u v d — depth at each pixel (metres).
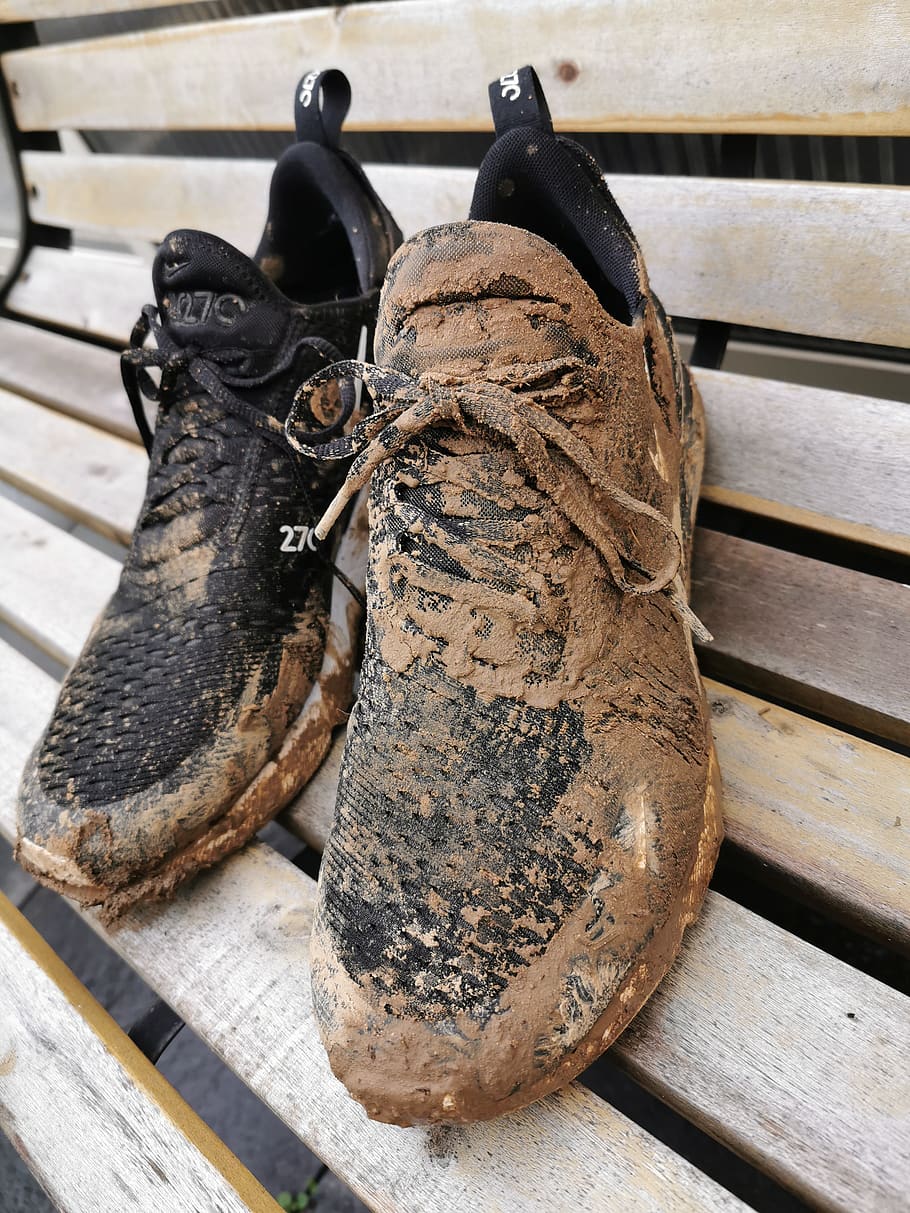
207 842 0.63
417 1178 0.49
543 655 0.49
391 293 0.52
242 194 1.24
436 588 0.50
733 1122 0.48
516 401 0.48
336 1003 0.45
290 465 0.69
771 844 0.59
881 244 0.75
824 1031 0.50
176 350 0.68
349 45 1.05
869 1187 0.45
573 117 0.91
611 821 0.47
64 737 0.62
